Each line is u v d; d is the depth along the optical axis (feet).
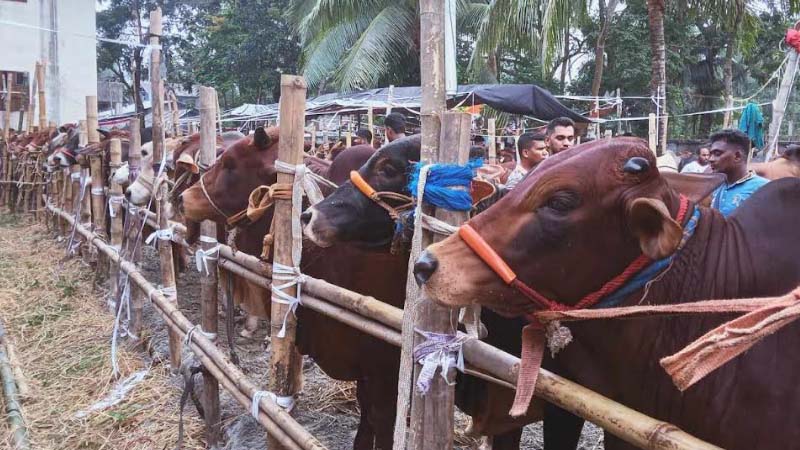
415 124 52.24
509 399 10.05
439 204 7.72
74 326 23.63
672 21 68.23
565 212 6.63
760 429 6.79
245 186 14.38
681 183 7.70
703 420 7.00
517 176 16.94
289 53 86.89
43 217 44.68
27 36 74.08
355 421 15.88
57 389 18.80
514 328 10.24
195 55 103.65
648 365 7.19
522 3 39.73
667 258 6.79
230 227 14.84
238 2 88.22
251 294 16.53
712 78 79.36
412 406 8.03
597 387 7.61
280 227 11.82
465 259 6.76
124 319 22.67
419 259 6.75
